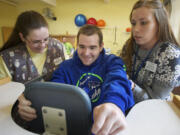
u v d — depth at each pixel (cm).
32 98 43
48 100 41
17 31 97
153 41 83
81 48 76
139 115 47
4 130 40
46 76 114
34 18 86
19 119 53
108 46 445
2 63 93
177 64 72
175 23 296
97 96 71
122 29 423
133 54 98
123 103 44
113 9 416
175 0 295
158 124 43
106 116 33
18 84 72
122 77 57
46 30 91
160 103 54
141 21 75
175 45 79
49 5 454
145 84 87
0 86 70
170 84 74
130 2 397
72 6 441
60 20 459
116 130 33
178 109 50
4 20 424
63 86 39
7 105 53
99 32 79
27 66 103
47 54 112
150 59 84
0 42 412
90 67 79
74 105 39
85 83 76
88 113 39
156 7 73
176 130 40
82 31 76
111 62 75
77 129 42
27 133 39
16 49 99
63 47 132
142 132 39
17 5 469
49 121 44
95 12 431
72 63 85
